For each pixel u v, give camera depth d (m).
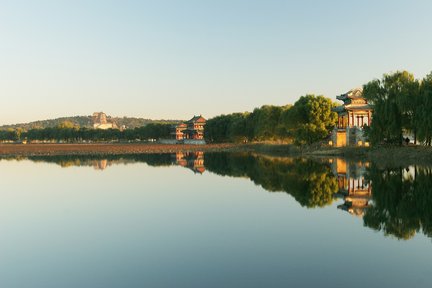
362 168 65.69
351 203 35.44
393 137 83.19
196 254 21.53
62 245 23.70
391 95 80.00
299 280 17.61
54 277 18.61
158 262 20.34
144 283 17.64
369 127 87.31
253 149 155.62
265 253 21.47
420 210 31.58
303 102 119.62
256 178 56.25
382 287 16.72
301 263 19.77
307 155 105.56
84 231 26.94
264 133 152.00
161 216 31.27
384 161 76.25
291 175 58.88
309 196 39.78
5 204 37.34
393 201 35.56
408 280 17.41
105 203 37.41
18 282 18.11
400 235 24.55
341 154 95.62
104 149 148.50
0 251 22.64
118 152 143.25
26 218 31.27
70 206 36.06
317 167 70.38
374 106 83.38
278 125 137.62
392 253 21.11
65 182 53.53
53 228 27.92
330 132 114.88
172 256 21.27
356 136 100.75
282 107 146.12
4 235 26.19
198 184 50.66
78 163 88.75
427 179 48.44
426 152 73.31
